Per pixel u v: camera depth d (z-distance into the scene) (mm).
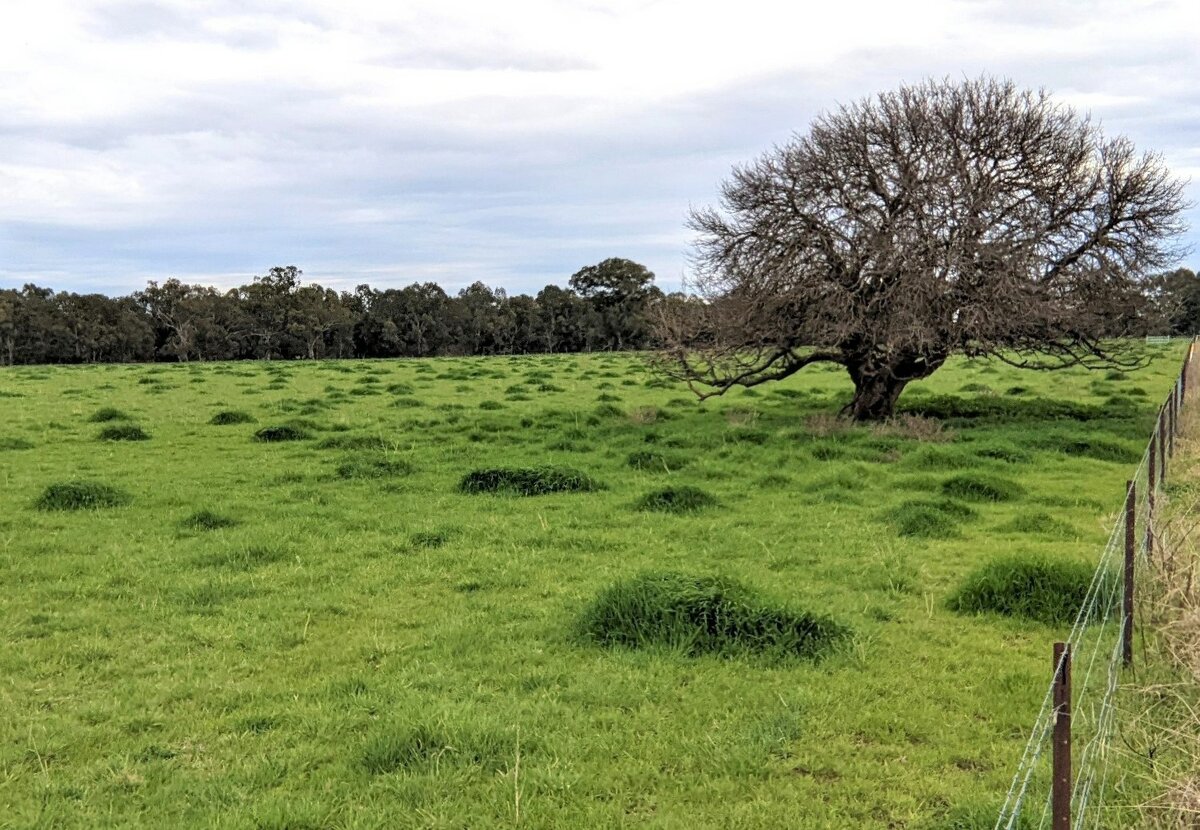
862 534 12516
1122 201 21641
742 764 6109
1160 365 41375
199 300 98875
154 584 10523
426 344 102625
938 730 6609
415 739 6332
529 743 6422
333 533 12867
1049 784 5680
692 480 16625
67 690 7594
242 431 23609
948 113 21828
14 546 12133
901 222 20391
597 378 40312
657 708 7012
